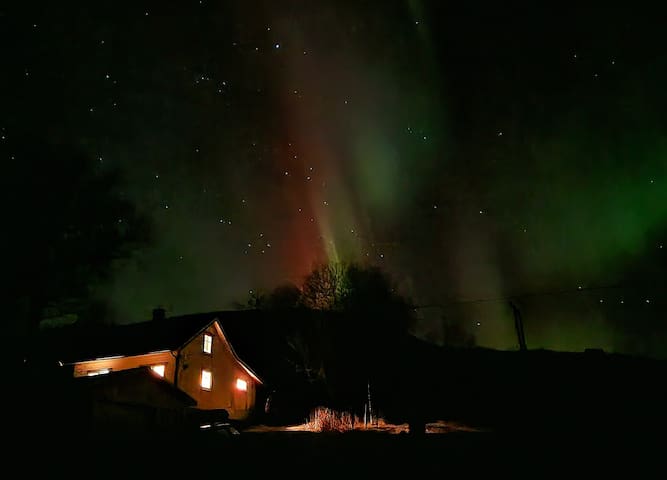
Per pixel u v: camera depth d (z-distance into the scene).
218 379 25.61
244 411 27.08
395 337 29.42
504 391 25.80
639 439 9.78
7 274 17.44
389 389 27.09
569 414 18.50
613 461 7.69
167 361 22.75
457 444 9.20
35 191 17.69
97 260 19.88
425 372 29.42
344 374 27.95
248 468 7.65
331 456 8.33
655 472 7.04
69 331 23.95
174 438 10.84
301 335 29.47
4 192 17.23
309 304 29.69
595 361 30.97
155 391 18.86
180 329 24.97
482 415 20.42
